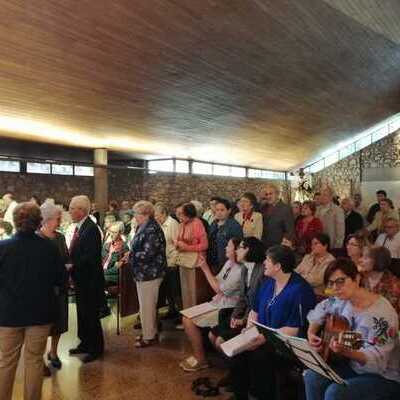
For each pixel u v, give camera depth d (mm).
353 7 5887
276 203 4211
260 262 2953
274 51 6504
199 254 3945
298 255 4293
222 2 4992
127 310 4254
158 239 3863
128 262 4266
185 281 4090
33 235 2578
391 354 1981
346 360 2125
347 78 8508
